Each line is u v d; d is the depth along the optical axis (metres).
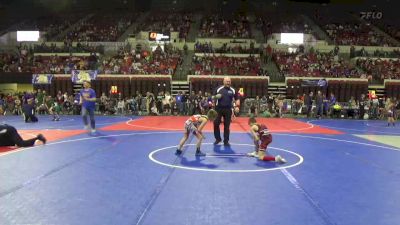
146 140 11.48
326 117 24.14
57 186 5.95
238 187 6.06
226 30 39.22
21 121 18.03
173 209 4.95
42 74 28.20
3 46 37.22
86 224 4.38
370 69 30.72
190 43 36.72
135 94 28.12
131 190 5.79
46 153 8.88
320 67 30.77
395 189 6.13
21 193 5.54
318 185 6.27
